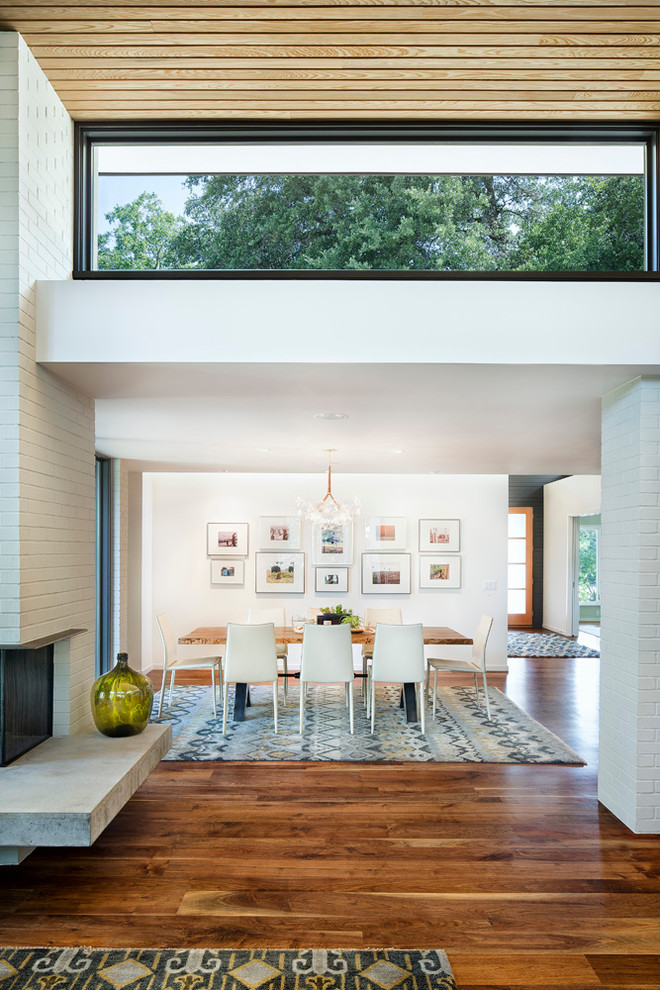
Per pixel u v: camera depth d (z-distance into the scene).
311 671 5.54
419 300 3.31
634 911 2.84
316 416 4.72
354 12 2.95
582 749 5.23
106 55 3.24
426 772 4.63
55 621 3.56
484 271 3.34
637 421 3.63
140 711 3.74
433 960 2.48
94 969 2.41
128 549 8.33
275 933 2.65
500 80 3.45
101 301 3.29
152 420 4.89
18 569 3.09
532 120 3.83
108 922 2.72
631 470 3.72
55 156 3.54
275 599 8.94
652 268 3.88
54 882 3.06
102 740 3.67
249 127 3.87
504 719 6.14
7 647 3.07
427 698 7.06
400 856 3.33
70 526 3.79
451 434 5.44
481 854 3.36
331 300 3.31
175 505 8.98
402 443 5.93
